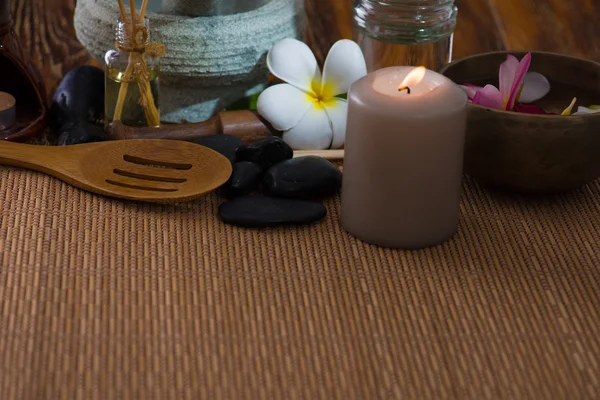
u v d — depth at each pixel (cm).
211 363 73
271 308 77
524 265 81
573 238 84
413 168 79
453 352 74
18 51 95
